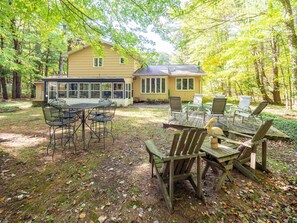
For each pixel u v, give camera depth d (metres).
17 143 4.60
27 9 3.44
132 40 4.60
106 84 14.19
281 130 5.69
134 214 2.08
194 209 2.16
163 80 15.99
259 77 15.48
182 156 2.19
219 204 2.26
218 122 6.09
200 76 15.85
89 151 4.05
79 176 2.92
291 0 7.06
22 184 2.68
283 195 2.49
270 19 6.61
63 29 4.52
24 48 16.52
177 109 6.77
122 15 4.05
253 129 5.45
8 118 8.29
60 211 2.13
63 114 4.74
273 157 3.82
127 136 5.28
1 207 2.20
